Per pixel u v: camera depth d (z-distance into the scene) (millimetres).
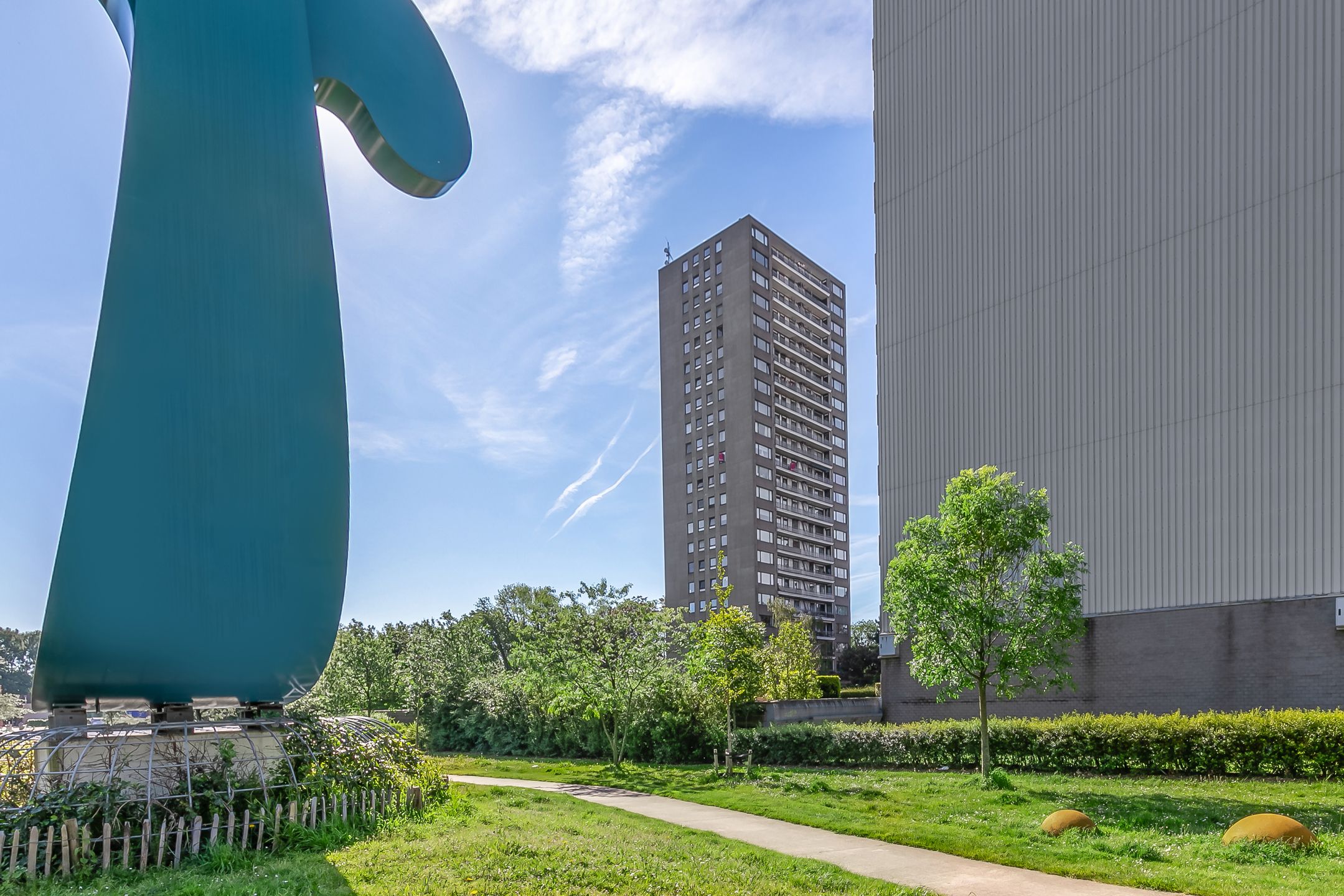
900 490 34406
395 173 15430
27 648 45094
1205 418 25281
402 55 15141
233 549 11766
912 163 35750
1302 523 22891
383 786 12945
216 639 11570
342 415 12922
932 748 22047
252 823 10477
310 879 8562
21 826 9438
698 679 23469
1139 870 9125
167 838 9875
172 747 11289
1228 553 24312
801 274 102062
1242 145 25328
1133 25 28438
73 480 11070
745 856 10312
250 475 11969
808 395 101062
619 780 20688
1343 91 23328
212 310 12016
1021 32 32062
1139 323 27250
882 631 33969
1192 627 24797
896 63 37094
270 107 12977
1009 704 28953
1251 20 25469
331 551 12531
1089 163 29281
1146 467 26516
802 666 45625
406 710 36938
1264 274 24438
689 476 96750
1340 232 22984
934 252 34281
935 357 33688
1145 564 26188
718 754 25953
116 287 11508
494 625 56594
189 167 12180
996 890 8602
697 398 97562
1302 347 23438
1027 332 30547
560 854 9867
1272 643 23109
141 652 11211
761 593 88688
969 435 32000
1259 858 9484
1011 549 17328
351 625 37406
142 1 12367
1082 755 19750
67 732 10953
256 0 13172
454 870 8992
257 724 12320
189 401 11703
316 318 12820
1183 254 26344
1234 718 18125
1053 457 29156
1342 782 15891
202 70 12523
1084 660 27125
